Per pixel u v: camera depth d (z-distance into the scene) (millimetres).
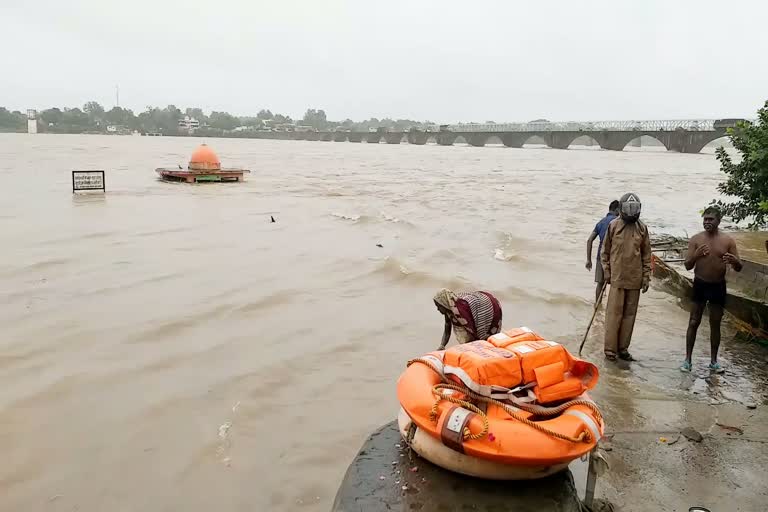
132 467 5453
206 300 10391
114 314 9570
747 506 4410
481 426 3797
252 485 5215
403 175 46188
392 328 9203
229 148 119875
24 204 22844
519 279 12180
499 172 52750
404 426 4312
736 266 6859
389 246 15320
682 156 103938
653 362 7570
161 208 22672
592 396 6426
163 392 6914
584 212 23500
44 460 5523
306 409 6578
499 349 4270
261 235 16906
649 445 5289
